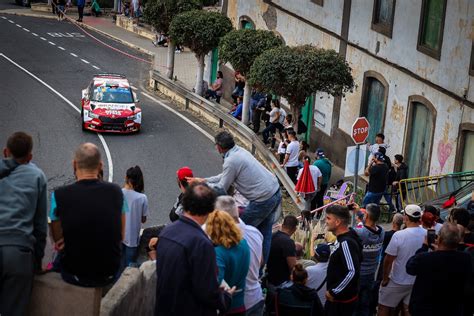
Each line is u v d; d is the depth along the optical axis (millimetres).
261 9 34156
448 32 21891
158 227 11742
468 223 9938
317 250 9984
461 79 21359
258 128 29797
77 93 35875
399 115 24656
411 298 8992
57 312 6742
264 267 10430
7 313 6531
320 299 9953
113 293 7332
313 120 30469
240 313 7504
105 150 27344
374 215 10352
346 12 27797
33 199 6566
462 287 8836
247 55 28906
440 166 22406
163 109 33750
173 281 6426
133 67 42000
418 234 10312
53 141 28125
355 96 27359
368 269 10461
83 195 6488
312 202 22188
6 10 56531
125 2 55000
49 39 47438
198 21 32781
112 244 6566
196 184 6578
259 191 9406
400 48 24453
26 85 36562
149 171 25469
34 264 6691
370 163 21219
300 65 25047
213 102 32906
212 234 7180
